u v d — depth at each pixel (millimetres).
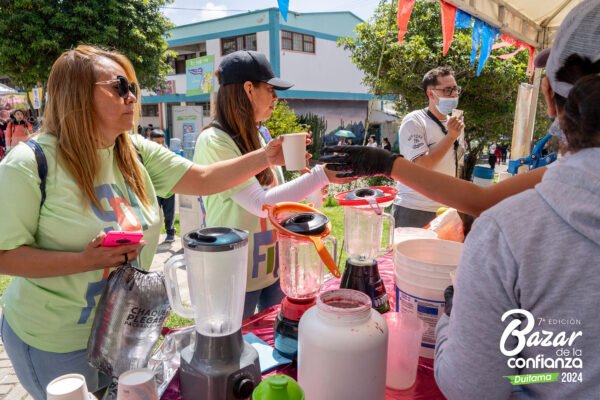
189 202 4246
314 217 1126
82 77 1162
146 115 20641
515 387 709
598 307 596
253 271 1774
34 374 1246
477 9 3027
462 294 704
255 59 1750
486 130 8359
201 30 16766
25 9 10570
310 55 16703
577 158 656
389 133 20219
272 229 1783
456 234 1656
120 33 11680
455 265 1071
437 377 782
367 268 1204
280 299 1954
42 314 1198
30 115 13273
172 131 19578
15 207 1091
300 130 9969
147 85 13336
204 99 17625
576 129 667
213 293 907
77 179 1180
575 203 611
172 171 1494
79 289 1199
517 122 4516
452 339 725
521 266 633
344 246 1450
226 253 876
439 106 2658
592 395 616
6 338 1263
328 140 18406
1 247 1087
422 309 1119
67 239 1169
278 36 15117
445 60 7441
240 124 1756
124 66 1296
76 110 1163
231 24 15984
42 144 1167
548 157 2830
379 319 899
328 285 1628
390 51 7742
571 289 607
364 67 8547
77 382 833
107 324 1042
